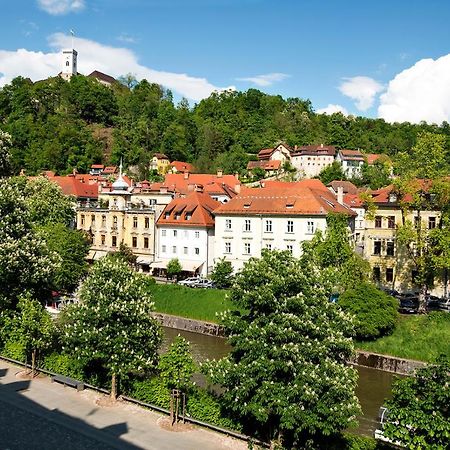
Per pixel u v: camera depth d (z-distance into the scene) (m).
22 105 184.12
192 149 191.50
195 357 46.59
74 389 31.78
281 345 23.84
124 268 32.84
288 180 158.25
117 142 181.25
